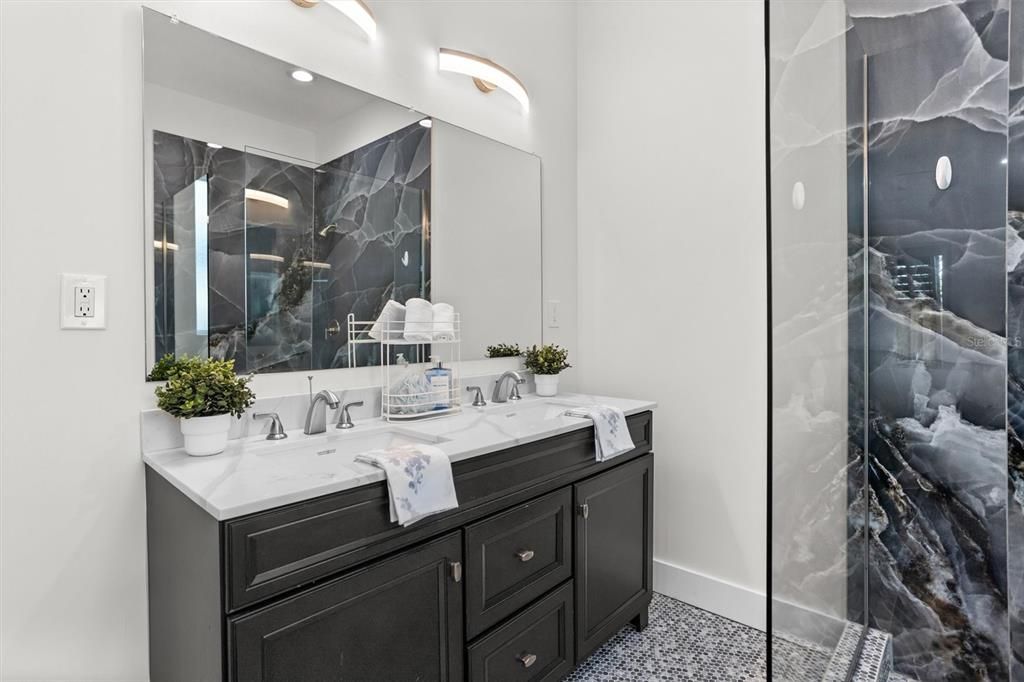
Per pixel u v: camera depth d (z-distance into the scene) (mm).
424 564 1201
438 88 1969
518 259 2283
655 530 2350
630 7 2410
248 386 1467
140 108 1292
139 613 1295
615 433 1786
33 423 1150
